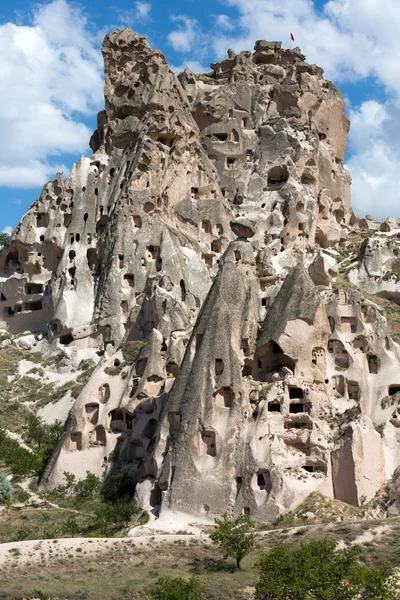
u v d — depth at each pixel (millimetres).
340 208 137375
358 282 123062
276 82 140000
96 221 117750
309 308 84750
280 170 129500
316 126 139625
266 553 65125
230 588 60562
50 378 107062
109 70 129250
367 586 57094
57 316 111000
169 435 82375
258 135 133375
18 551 66875
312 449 78625
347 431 78875
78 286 112688
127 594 59906
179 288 105188
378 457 79000
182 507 77500
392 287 120875
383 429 85625
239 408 80500
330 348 92000
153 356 90188
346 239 134500
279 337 83812
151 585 61000
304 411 81062
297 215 122125
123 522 78125
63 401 101062
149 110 123000
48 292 117500
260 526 74438
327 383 87438
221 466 78438
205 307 86500
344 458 77750
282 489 75750
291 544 66750
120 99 126375
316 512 74062
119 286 108812
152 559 66750
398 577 58531
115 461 88250
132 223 112438
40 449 94188
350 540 66562
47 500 84875
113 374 92625
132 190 113812
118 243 110688
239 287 88000
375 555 64062
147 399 88812
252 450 78062
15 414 101312
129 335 101312
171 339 92188
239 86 136375
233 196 128625
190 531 74062
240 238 95812
